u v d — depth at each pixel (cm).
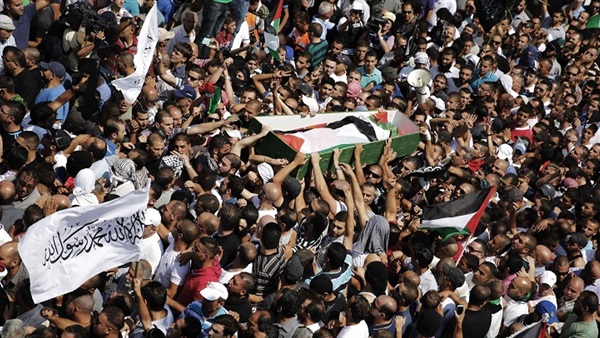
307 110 2014
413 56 2461
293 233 1584
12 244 1316
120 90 1712
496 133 2291
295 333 1354
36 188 1473
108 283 1445
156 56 1927
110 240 1327
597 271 1744
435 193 1883
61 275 1291
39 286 1276
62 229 1284
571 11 3019
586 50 2850
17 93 1712
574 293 1681
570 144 2355
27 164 1460
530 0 2964
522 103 2422
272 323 1344
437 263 1606
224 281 1463
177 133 1728
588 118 2572
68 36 1867
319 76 2188
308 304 1385
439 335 1523
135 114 1753
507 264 1655
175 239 1445
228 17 2166
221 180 1728
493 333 1560
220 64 1994
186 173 1681
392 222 1736
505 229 1800
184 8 2181
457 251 1650
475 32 2744
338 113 2003
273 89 2005
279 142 1825
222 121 1814
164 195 1605
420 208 1783
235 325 1311
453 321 1516
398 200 1822
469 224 1688
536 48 2817
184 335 1309
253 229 1580
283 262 1481
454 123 2170
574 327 1591
